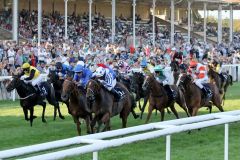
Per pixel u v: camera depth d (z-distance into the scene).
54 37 36.81
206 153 12.36
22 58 23.66
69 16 41.62
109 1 45.31
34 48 25.23
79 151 6.14
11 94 23.62
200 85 16.30
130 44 39.09
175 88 16.16
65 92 13.68
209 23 55.91
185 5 48.03
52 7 43.69
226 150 8.44
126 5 49.50
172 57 27.12
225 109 21.27
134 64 24.59
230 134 15.14
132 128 7.45
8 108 20.52
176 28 50.44
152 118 18.55
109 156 11.85
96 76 13.80
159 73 15.85
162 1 45.78
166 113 19.92
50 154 5.85
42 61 23.23
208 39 50.72
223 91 22.53
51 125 16.70
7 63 23.38
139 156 11.88
